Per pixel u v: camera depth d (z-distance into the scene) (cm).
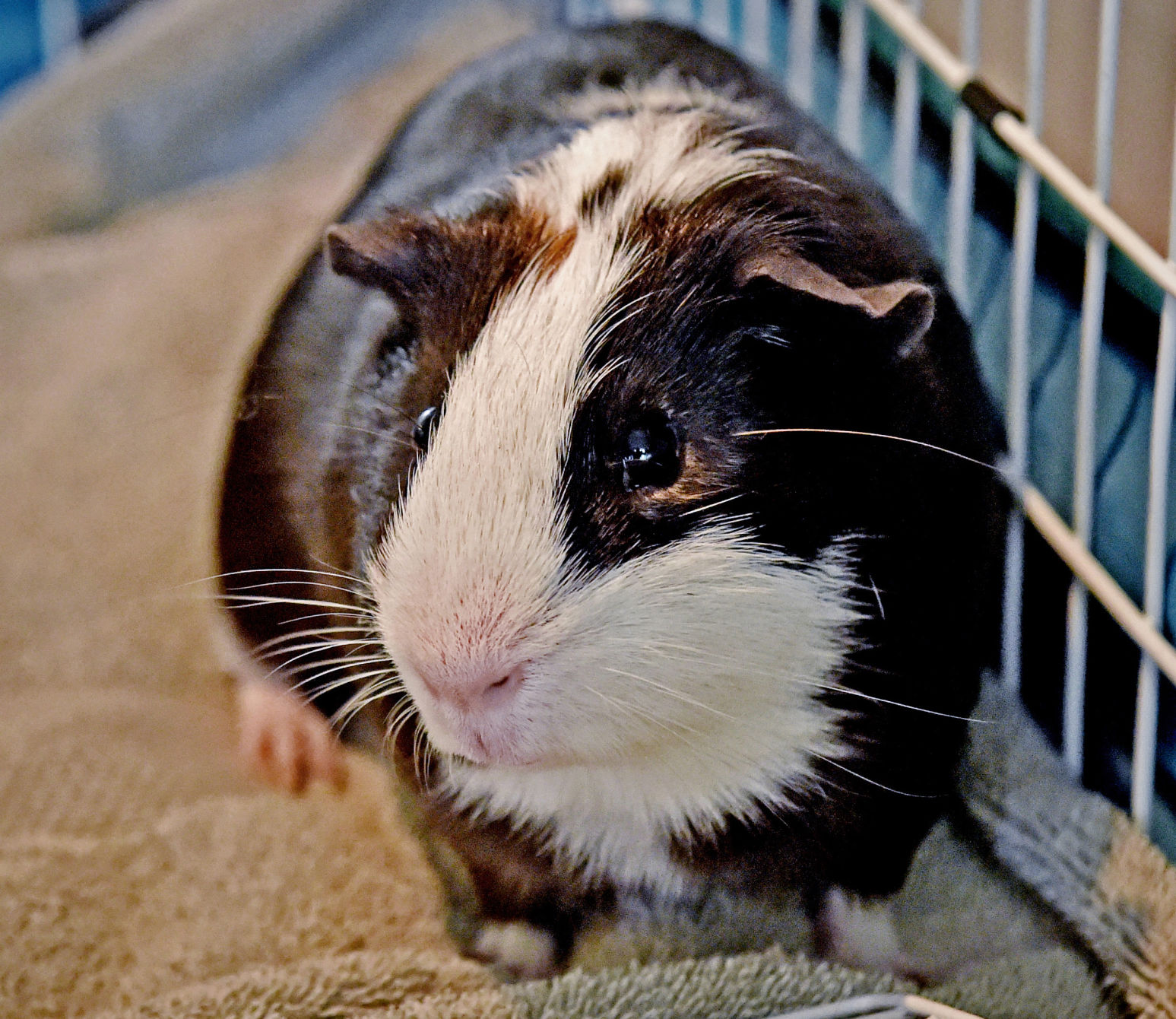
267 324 40
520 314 31
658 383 30
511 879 35
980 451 34
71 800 40
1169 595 35
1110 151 34
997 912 35
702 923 36
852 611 32
